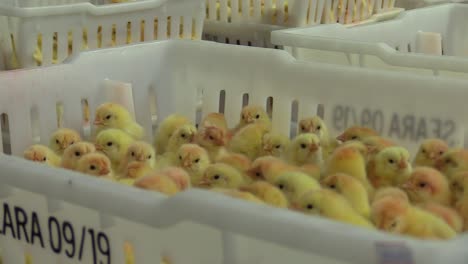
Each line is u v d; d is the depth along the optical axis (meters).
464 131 1.17
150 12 1.44
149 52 1.32
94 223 0.94
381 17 1.69
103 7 1.39
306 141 1.16
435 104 1.18
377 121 1.22
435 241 0.81
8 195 0.98
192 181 1.14
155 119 1.34
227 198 0.87
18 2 1.49
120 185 0.92
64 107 1.26
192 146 1.17
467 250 0.81
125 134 1.21
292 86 1.26
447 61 1.23
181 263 0.91
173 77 1.34
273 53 1.27
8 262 1.00
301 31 1.38
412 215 0.95
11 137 1.21
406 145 1.21
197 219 0.87
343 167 1.09
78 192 0.93
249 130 1.22
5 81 1.20
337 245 0.83
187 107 1.33
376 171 1.12
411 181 1.06
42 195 0.95
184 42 1.33
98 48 1.32
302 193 1.00
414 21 1.54
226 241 0.88
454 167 1.12
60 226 0.96
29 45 1.35
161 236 0.91
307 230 0.83
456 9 1.60
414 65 1.25
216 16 1.65
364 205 1.02
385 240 0.82
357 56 1.31
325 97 1.24
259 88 1.28
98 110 1.25
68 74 1.26
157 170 1.11
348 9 1.64
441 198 1.06
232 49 1.29
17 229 0.98
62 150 1.20
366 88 1.22
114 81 1.28
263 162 1.11
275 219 0.84
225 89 1.30
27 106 1.22
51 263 0.97
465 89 1.17
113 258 0.94
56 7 1.35
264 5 1.60
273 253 0.87
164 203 0.89
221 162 1.15
